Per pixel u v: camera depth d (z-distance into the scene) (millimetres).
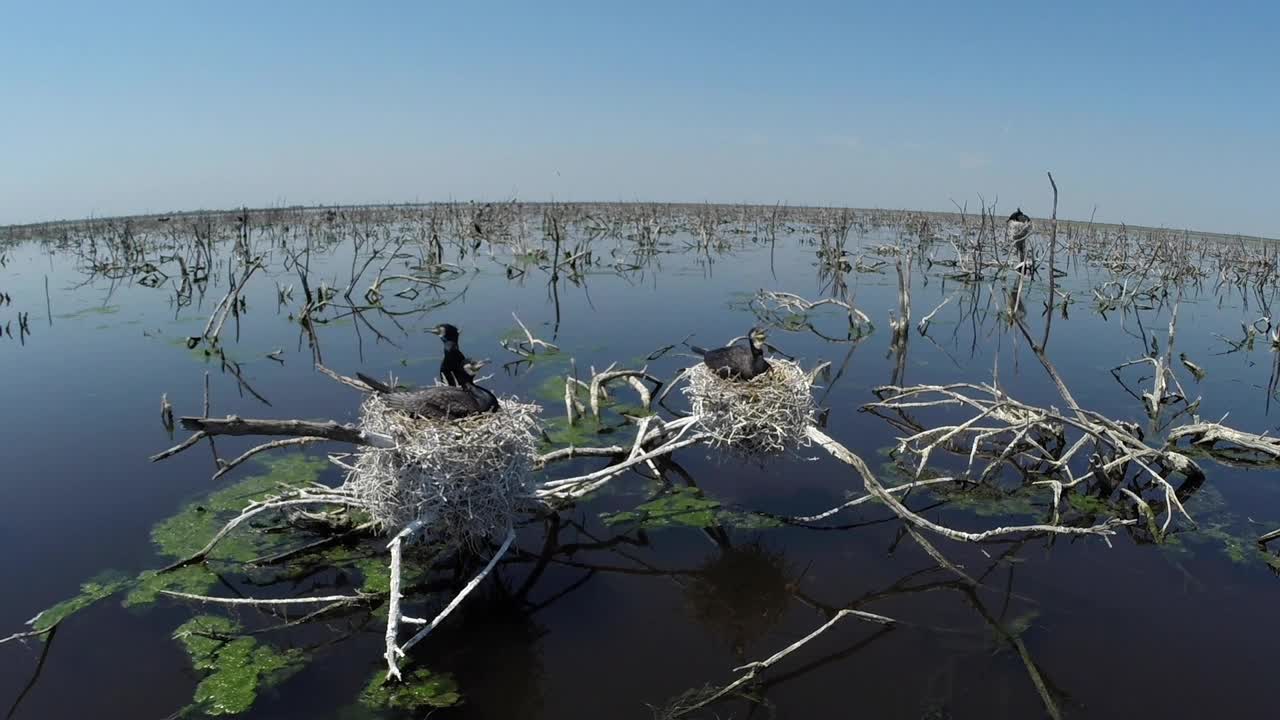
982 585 8461
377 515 8039
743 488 10977
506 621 7766
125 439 12445
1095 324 22906
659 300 25797
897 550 9258
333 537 9273
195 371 16688
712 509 10266
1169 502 9742
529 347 18875
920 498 10797
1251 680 6766
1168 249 35312
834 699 6543
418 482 7426
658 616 7906
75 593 7988
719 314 23391
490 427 7562
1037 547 9359
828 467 11758
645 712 6387
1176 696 6559
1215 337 21172
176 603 7922
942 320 23297
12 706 6336
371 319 22672
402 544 7848
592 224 56969
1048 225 54594
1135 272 32656
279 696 6539
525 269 33562
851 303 21969
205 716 6262
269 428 6723
